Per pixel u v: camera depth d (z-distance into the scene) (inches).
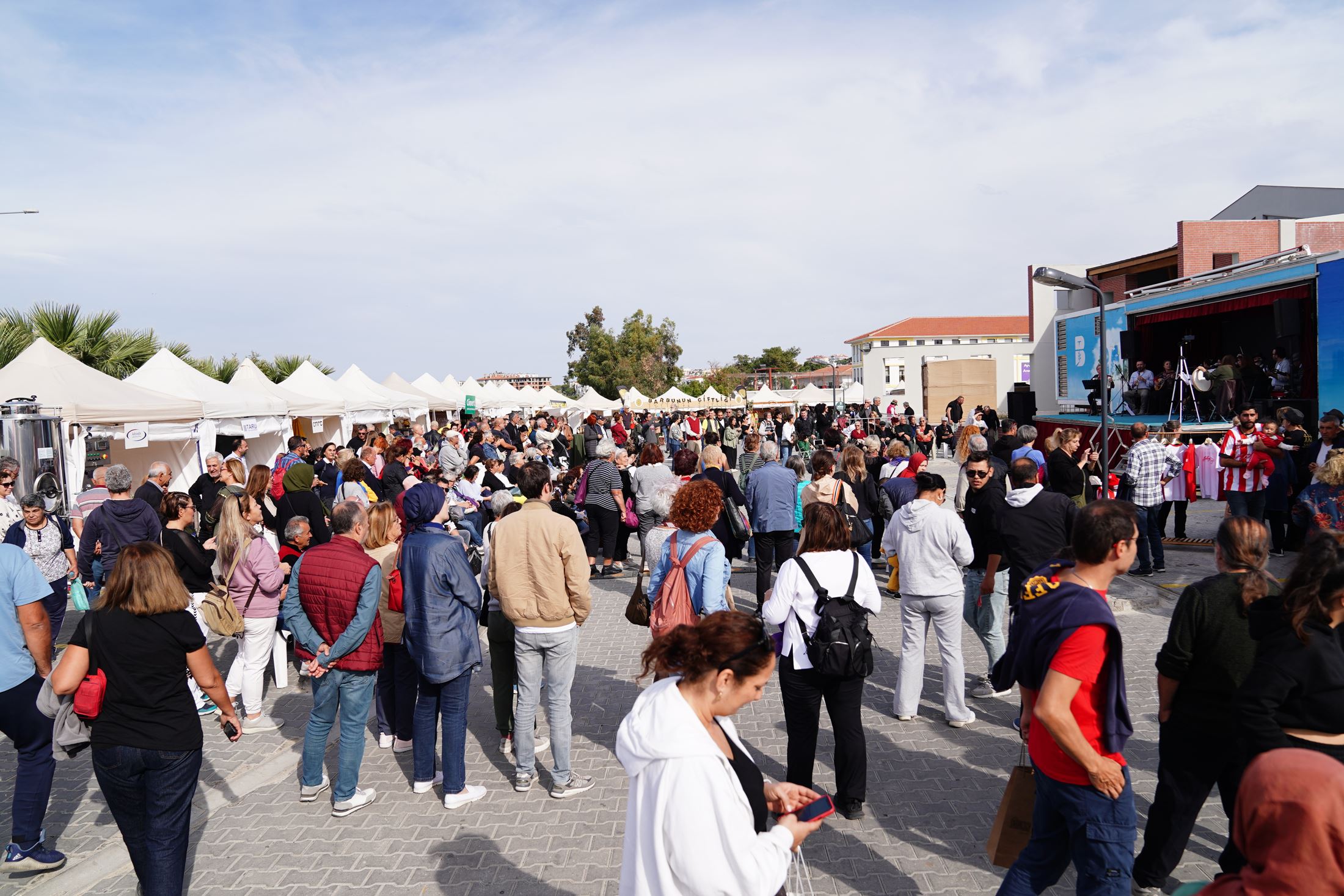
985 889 146.9
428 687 192.2
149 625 133.7
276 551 245.1
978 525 231.3
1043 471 342.6
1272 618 115.9
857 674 162.6
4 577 157.4
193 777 139.2
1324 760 57.9
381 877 158.7
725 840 76.4
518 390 1448.1
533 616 184.4
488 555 218.1
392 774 207.8
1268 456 378.9
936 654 281.4
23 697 158.4
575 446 762.2
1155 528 361.7
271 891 154.9
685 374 3631.9
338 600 179.6
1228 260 969.5
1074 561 121.4
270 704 259.6
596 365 2598.4
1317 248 966.4
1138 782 182.7
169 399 475.8
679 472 305.0
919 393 1788.9
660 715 80.9
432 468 444.5
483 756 216.7
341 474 408.2
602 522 430.9
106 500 285.7
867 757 197.3
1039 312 1305.4
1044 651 112.3
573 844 169.2
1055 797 112.0
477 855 165.6
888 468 420.2
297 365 1141.7
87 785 207.5
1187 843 144.7
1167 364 710.5
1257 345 808.3
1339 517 239.9
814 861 156.3
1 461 285.1
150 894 135.4
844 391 1662.2
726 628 83.6
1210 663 124.9
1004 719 222.1
